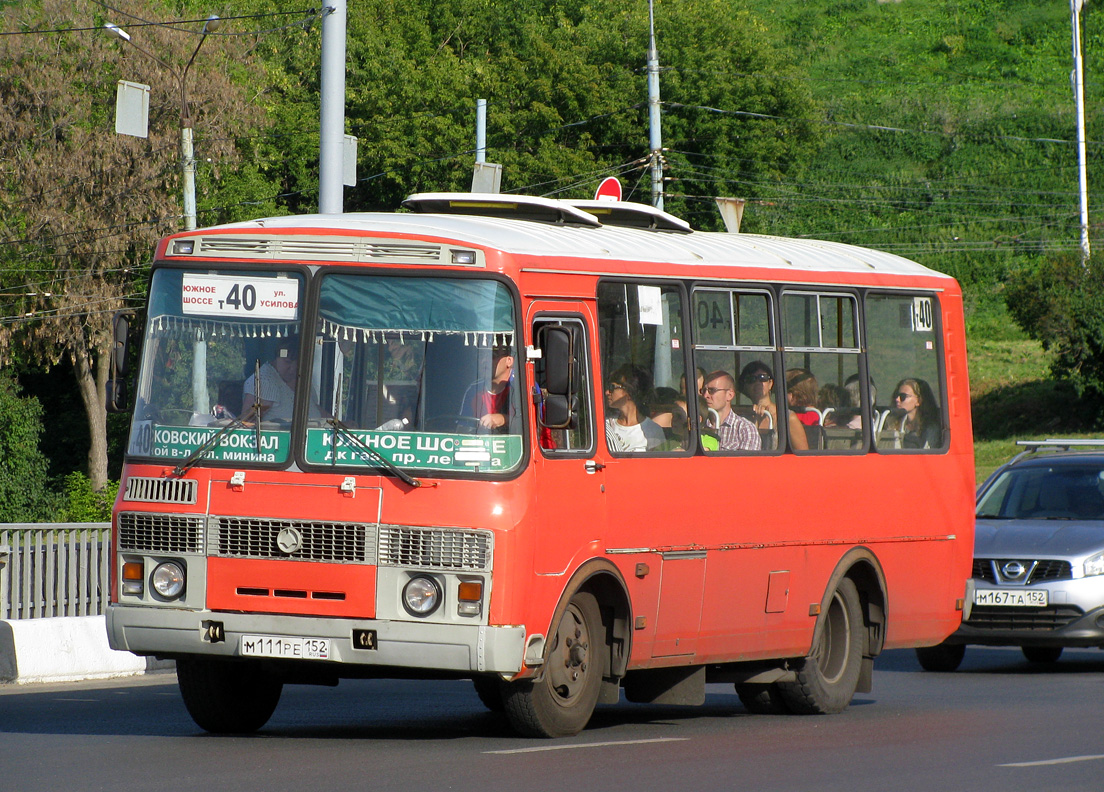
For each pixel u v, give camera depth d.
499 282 32.53
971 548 46.91
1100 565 54.75
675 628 36.84
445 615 31.36
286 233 33.28
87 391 178.62
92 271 170.00
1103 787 28.53
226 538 32.38
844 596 42.62
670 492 36.47
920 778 29.50
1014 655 65.38
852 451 42.56
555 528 32.91
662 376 36.81
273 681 36.34
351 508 31.72
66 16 170.75
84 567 58.84
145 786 27.11
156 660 55.16
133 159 170.00
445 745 33.00
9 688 48.78
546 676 33.56
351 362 32.53
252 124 176.62
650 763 30.84
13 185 167.50
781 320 40.69
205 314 33.62
